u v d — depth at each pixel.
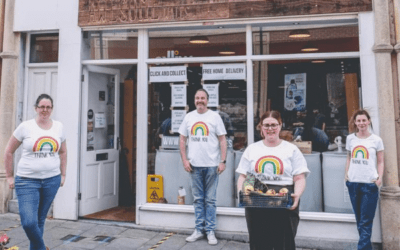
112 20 5.42
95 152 5.82
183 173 5.33
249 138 5.08
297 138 5.04
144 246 4.46
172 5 5.24
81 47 5.56
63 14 5.61
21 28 5.80
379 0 4.61
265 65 5.15
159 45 5.46
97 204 5.84
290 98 5.09
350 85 4.88
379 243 4.45
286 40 5.08
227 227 4.89
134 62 5.48
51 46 5.95
